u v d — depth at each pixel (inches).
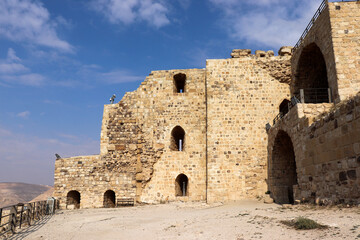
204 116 1026.1
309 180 568.7
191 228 412.5
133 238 391.5
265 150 937.5
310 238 280.2
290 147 848.3
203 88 1049.5
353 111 415.5
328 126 490.6
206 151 977.5
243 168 927.0
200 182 979.9
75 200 1071.6
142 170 1010.1
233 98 977.5
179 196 1003.9
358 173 403.9
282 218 402.3
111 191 1060.5
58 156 1064.2
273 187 850.8
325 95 924.0
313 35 780.0
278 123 805.2
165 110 1048.8
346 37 669.3
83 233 459.8
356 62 655.1
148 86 1076.5
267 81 985.5
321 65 903.1
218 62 1006.4
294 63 938.1
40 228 534.9
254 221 406.0
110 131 1062.4
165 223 490.9
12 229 476.7
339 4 689.6
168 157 1011.9
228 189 914.1
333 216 363.6
